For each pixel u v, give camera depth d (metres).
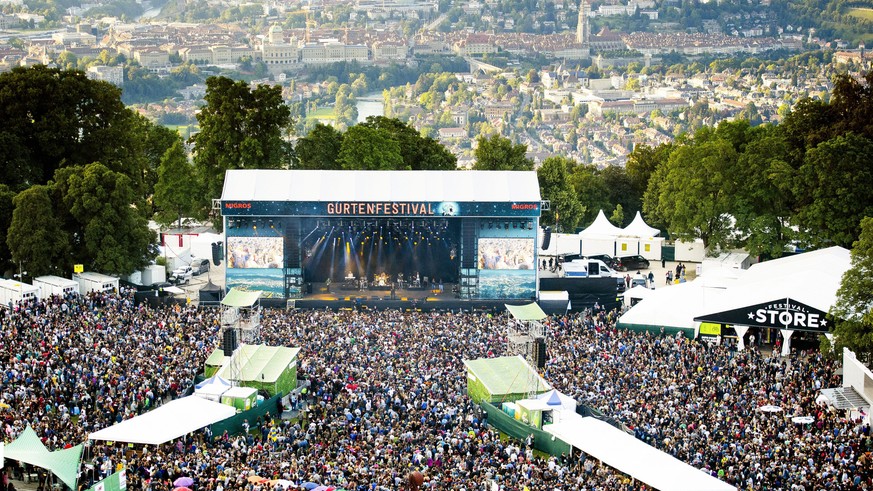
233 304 96.06
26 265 117.69
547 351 93.06
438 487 60.09
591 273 129.50
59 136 139.62
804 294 96.75
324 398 80.62
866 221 91.25
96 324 93.50
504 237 118.50
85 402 75.94
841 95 144.38
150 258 125.12
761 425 73.62
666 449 69.69
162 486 60.34
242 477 59.94
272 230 119.25
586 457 71.25
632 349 92.81
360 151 155.25
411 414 75.31
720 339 100.31
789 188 129.75
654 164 186.38
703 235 139.25
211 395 77.81
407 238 129.00
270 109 151.50
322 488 57.56
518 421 76.19
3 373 78.50
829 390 81.31
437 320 104.69
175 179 161.12
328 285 124.88
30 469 65.69
